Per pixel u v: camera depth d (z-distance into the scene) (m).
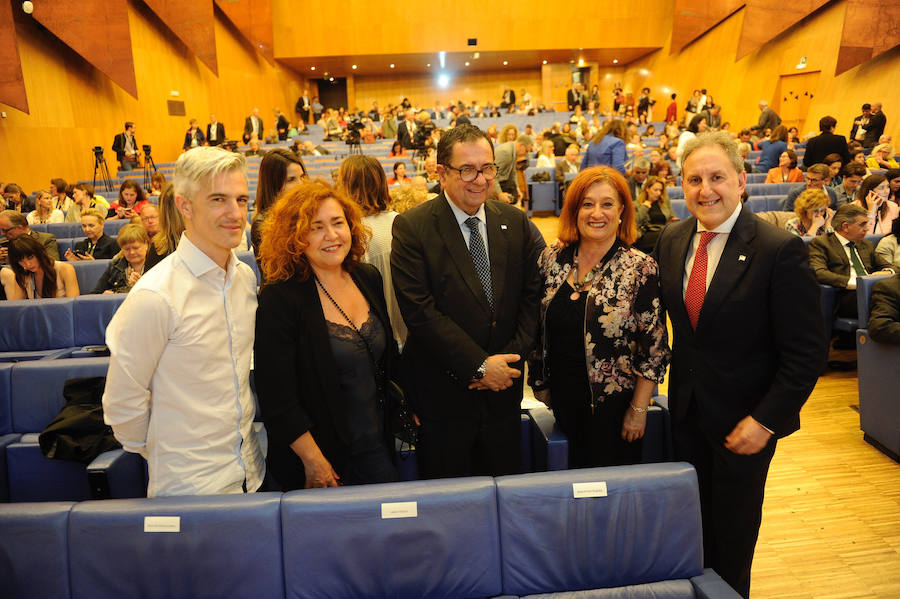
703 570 1.52
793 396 1.60
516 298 1.84
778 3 13.22
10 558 1.40
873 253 4.07
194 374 1.50
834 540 2.34
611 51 18.86
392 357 1.94
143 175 10.71
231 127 15.92
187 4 13.55
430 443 1.85
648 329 1.86
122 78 11.39
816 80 12.54
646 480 1.51
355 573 1.43
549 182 9.32
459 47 17.92
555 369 1.99
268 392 1.61
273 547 1.43
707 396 1.74
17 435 2.39
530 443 2.26
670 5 17.84
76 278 4.15
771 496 2.66
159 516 1.42
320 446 1.68
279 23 17.45
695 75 16.81
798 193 5.42
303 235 1.60
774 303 1.62
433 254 1.77
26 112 9.36
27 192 9.67
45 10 10.06
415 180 5.03
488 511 1.47
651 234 4.92
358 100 21.98
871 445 3.07
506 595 1.47
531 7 17.72
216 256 1.53
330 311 1.69
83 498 2.25
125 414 1.45
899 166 7.45
